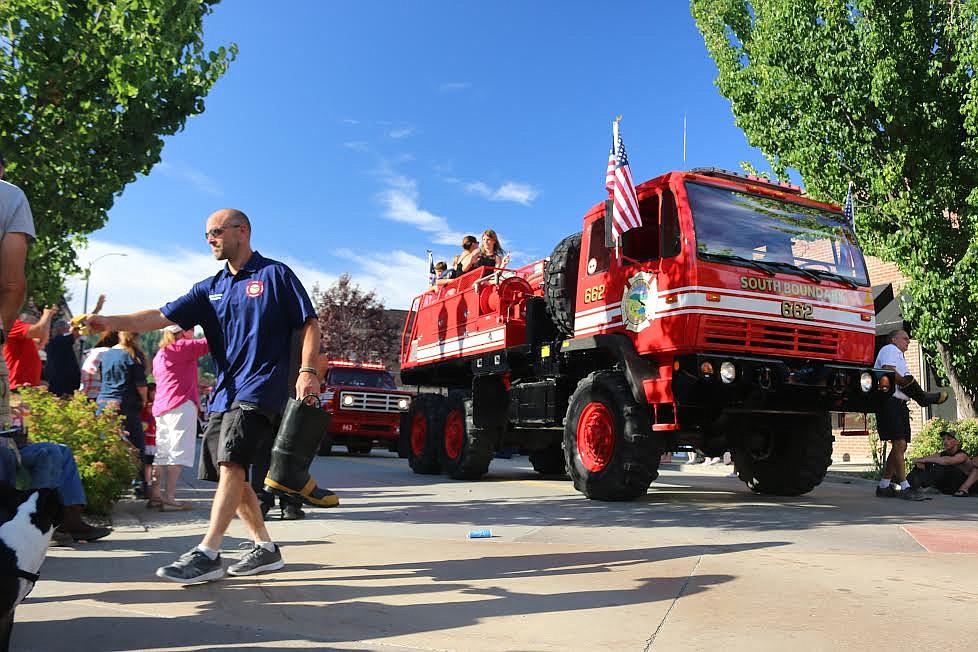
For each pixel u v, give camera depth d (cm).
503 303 1032
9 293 296
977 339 1189
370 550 484
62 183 928
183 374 722
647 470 760
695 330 712
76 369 812
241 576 401
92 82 891
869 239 1311
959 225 1245
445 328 1215
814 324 768
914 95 1231
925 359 1619
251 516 411
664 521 632
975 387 1226
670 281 735
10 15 814
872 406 801
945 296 1195
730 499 837
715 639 290
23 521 254
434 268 1328
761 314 740
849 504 791
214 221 409
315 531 577
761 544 511
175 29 925
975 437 1056
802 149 1329
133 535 557
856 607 339
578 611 330
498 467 1551
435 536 552
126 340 752
